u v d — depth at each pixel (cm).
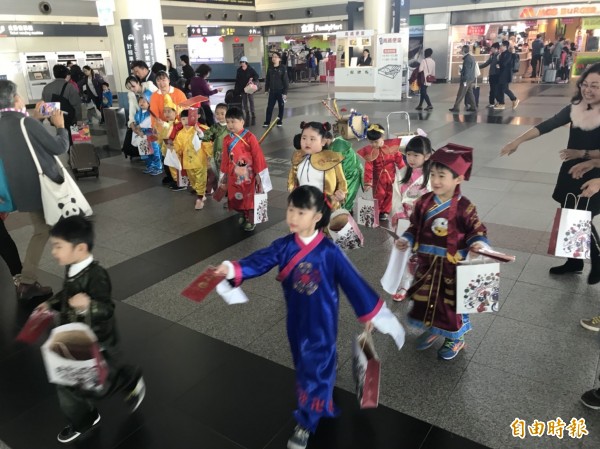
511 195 592
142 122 752
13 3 1622
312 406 217
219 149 559
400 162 492
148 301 377
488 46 2089
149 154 766
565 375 274
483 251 240
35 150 348
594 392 248
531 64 2008
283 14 2502
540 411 247
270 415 252
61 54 1772
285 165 796
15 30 1634
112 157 914
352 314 346
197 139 582
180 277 417
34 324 227
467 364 287
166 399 266
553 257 423
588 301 352
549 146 839
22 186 354
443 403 255
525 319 331
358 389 212
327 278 217
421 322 288
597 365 282
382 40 1524
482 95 1623
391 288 282
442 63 2184
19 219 582
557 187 370
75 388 224
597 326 315
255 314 354
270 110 1155
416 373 280
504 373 278
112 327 238
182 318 351
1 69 1636
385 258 436
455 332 279
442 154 255
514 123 1070
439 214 266
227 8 2388
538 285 376
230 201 516
